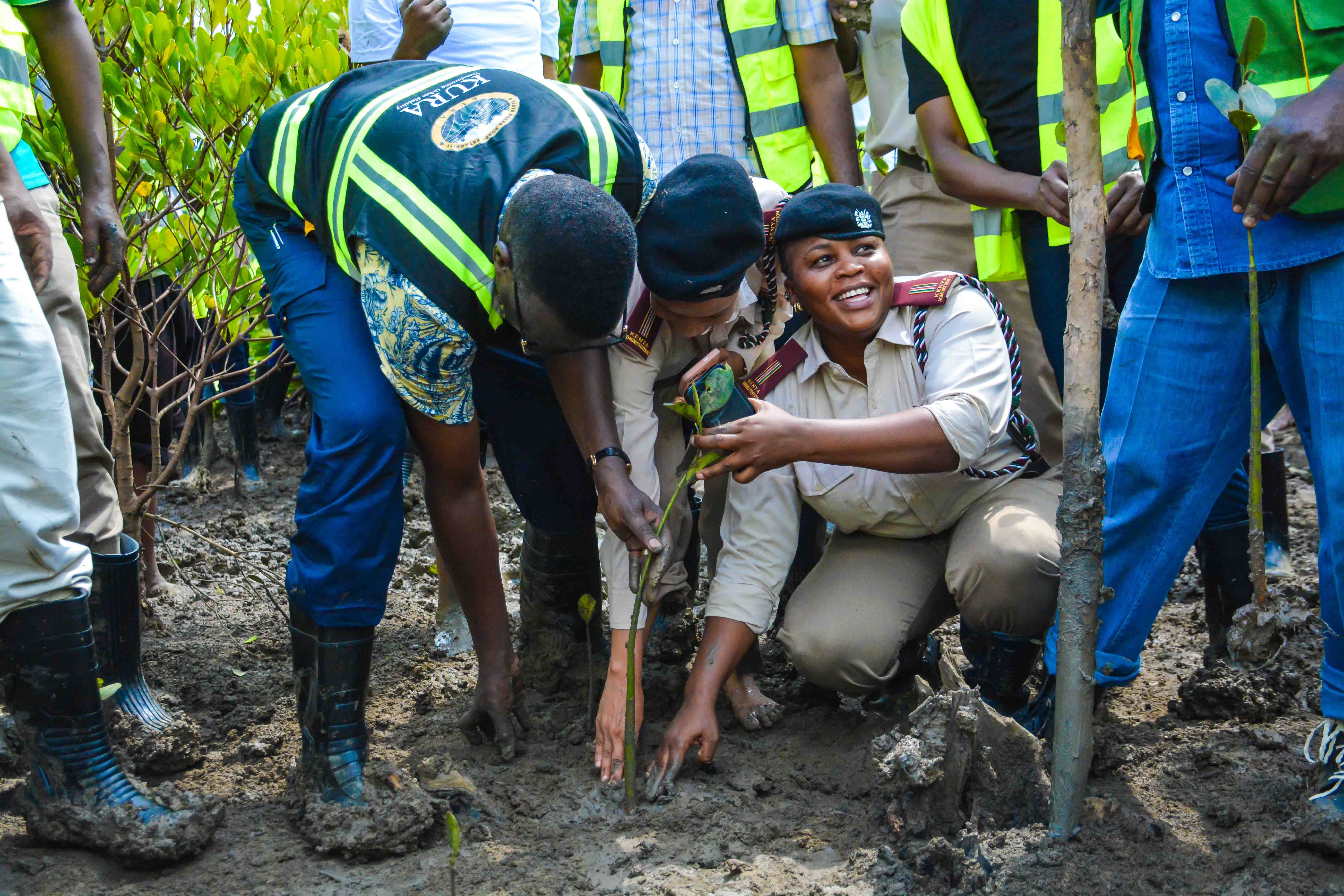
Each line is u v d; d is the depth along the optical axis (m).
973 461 2.55
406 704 3.17
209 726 3.02
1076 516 2.21
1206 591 3.22
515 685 2.89
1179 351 2.46
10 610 2.26
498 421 2.93
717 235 2.34
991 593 2.65
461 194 2.18
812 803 2.57
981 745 2.29
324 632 2.40
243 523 4.88
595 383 2.54
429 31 3.30
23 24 2.79
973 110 3.33
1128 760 2.66
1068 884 2.15
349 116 2.39
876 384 2.69
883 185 3.86
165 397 4.62
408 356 2.27
